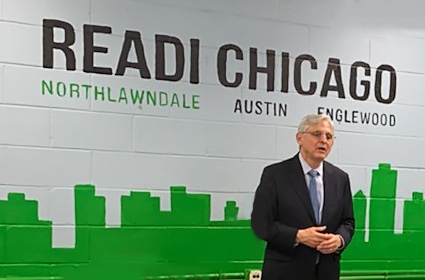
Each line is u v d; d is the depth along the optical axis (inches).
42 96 115.0
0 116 112.1
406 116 143.9
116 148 120.1
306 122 114.2
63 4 117.0
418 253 143.1
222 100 128.4
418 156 144.6
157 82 123.5
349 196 116.4
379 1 142.6
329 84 137.3
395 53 143.4
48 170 115.2
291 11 134.6
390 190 141.3
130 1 121.7
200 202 126.0
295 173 113.3
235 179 128.9
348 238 112.3
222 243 127.3
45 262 114.5
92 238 118.0
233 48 129.6
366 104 140.4
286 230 109.0
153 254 122.2
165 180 123.6
